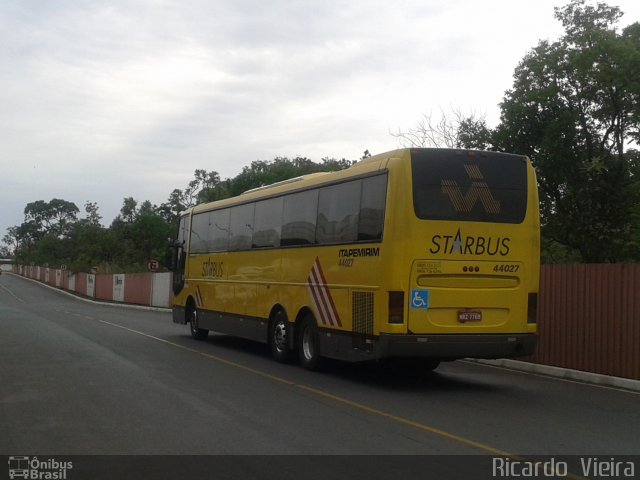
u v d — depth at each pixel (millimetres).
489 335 11695
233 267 17719
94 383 12047
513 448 7969
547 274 15227
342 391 11711
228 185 51094
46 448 7824
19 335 20844
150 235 64438
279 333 15117
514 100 22016
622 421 9648
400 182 11484
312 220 14023
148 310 39688
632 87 19594
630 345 13305
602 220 20656
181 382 12297
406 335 11336
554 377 14172
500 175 11930
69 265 72125
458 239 11578
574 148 21125
